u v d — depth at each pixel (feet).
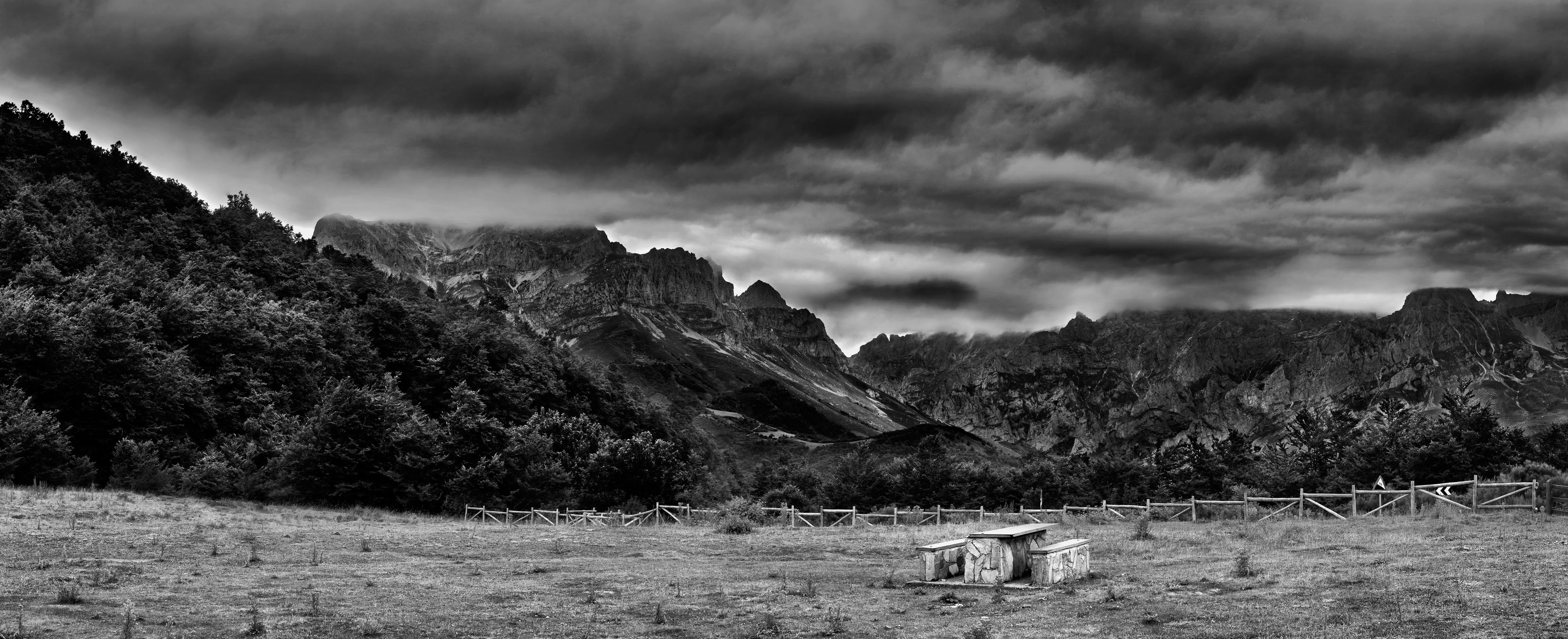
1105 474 447.42
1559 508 122.62
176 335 386.52
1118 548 105.81
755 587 81.71
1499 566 76.79
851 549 118.32
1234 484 426.10
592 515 212.43
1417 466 284.41
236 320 415.44
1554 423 405.39
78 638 59.21
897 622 64.75
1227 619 61.36
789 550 118.52
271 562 100.58
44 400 264.31
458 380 496.23
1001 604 70.38
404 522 173.06
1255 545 104.12
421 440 241.14
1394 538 102.42
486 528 157.38
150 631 61.67
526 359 574.97
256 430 318.24
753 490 498.69
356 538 128.77
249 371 393.70
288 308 525.34
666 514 207.82
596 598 76.74
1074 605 68.59
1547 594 63.62
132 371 281.95
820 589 80.33
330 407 240.12
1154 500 435.12
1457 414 336.29
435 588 82.28
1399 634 54.95
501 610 71.15
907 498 474.08
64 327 273.13
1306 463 442.50
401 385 520.01
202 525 136.67
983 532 80.02
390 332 568.82
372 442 238.89
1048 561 76.79
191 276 540.11
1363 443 337.52
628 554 114.83
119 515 142.20
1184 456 515.91
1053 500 450.30
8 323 260.62
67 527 123.24
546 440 274.36
